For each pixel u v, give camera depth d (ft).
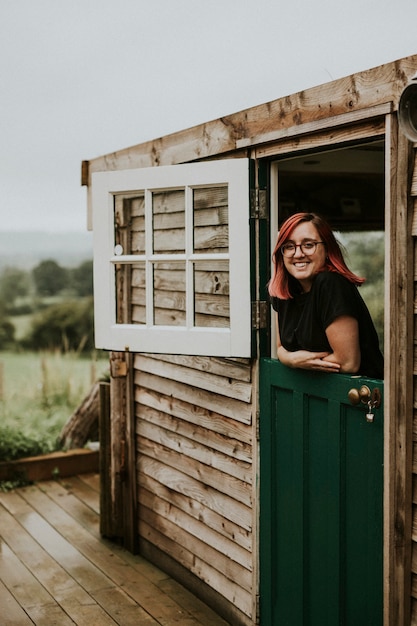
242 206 11.04
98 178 13.02
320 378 9.94
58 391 31.42
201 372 12.97
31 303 67.92
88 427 22.24
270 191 11.21
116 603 13.30
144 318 13.71
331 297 9.59
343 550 9.74
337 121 9.13
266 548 11.39
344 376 9.50
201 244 11.85
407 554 8.45
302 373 10.30
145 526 15.51
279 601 11.20
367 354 9.85
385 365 8.49
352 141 9.22
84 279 70.69
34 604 13.21
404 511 8.39
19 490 20.20
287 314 10.44
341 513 9.70
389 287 8.37
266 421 11.24
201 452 13.23
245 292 11.12
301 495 10.50
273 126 10.48
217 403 12.57
